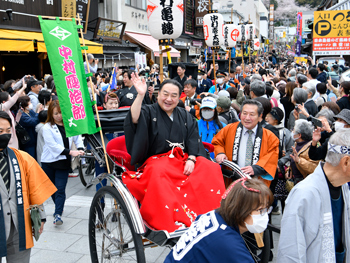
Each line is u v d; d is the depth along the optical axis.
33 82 7.29
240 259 1.72
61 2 12.73
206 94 5.73
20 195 2.90
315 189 2.08
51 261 3.79
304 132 3.74
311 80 7.83
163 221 2.59
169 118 3.26
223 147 3.84
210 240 1.80
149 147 3.24
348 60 20.78
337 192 2.18
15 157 2.95
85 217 4.95
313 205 2.05
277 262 2.08
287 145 4.41
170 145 3.19
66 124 3.48
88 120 3.59
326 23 12.48
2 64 12.65
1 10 9.95
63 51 3.50
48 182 3.13
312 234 2.04
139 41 18.75
